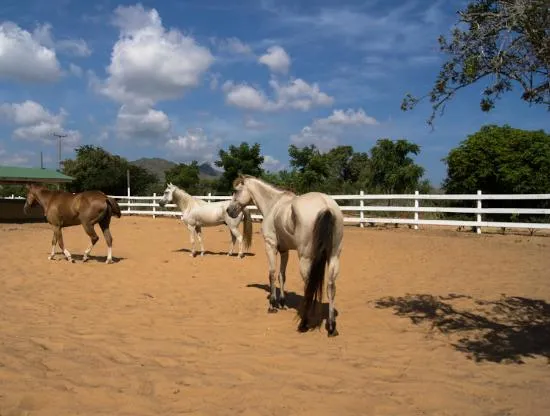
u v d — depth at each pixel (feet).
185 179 123.13
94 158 140.87
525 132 65.57
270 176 92.53
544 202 64.69
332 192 84.28
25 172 87.51
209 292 28.25
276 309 23.82
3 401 12.59
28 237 56.95
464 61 16.08
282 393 13.62
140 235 58.34
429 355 17.25
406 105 17.85
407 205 72.79
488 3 15.90
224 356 16.96
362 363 16.37
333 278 19.65
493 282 29.73
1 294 27.04
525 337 19.33
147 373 14.97
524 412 12.62
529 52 15.39
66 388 13.66
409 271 34.01
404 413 12.50
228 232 61.98
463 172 68.44
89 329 20.22
